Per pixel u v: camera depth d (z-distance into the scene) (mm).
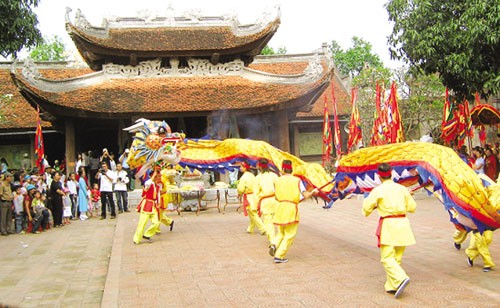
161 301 7184
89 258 11141
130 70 25703
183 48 25312
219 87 25500
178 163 13797
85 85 24688
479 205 7188
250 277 8422
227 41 26234
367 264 9047
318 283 7832
